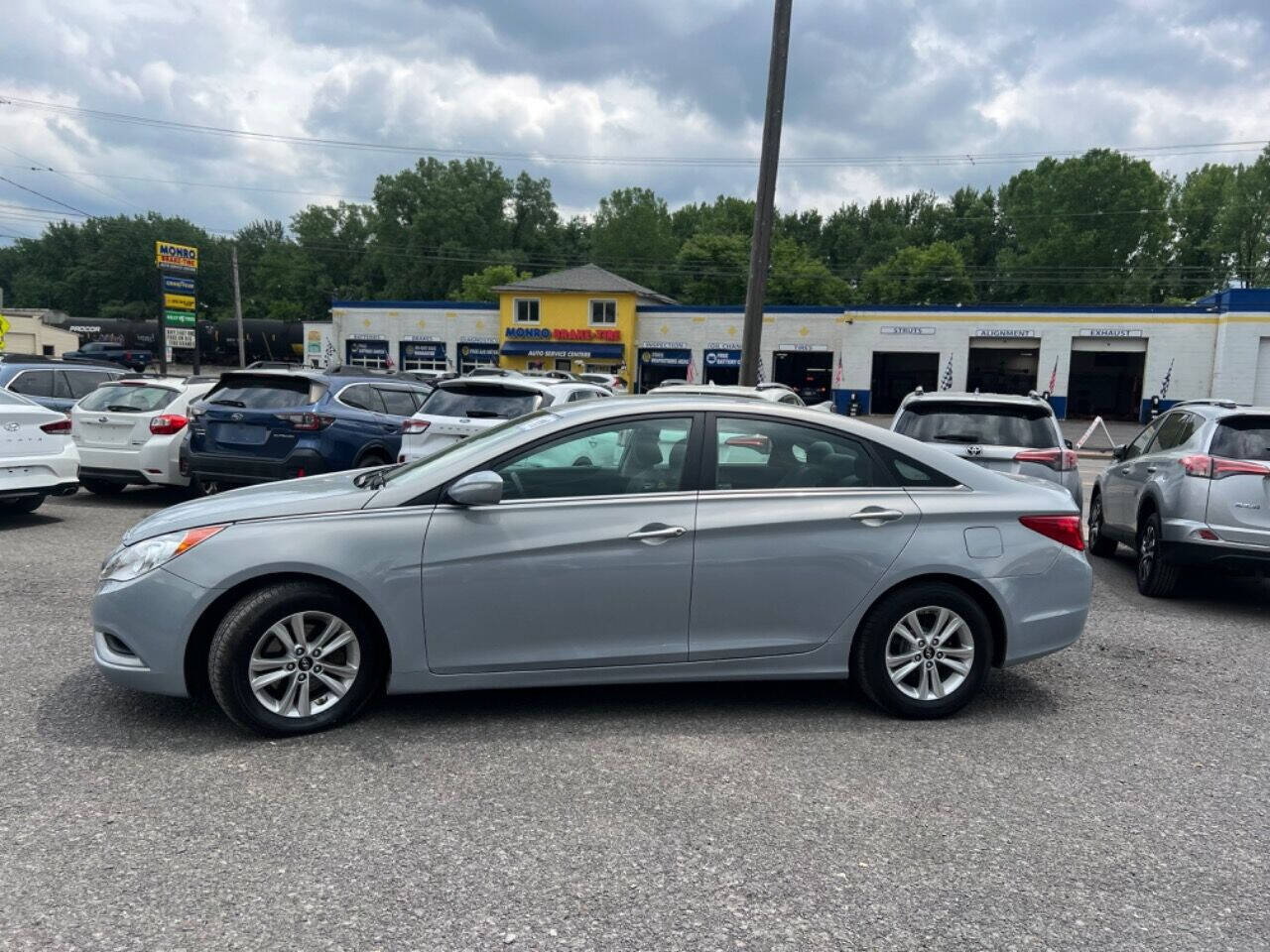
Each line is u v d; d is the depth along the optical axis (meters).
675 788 3.48
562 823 3.18
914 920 2.64
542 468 4.10
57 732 3.88
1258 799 3.54
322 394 9.70
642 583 4.04
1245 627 6.39
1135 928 2.63
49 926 2.50
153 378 10.86
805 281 79.75
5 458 8.44
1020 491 4.48
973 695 4.31
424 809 3.26
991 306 40.47
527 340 48.78
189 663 3.84
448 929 2.54
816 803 3.39
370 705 4.29
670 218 100.25
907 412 7.78
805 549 4.13
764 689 4.69
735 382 47.25
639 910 2.65
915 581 4.27
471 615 3.94
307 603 3.82
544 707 4.33
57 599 6.09
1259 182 72.31
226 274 110.50
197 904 2.62
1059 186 77.12
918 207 110.56
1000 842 3.13
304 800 3.30
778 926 2.59
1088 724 4.32
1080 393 46.94
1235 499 6.52
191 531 3.84
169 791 3.35
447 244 89.56
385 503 3.95
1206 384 38.12
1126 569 8.67
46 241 108.75
